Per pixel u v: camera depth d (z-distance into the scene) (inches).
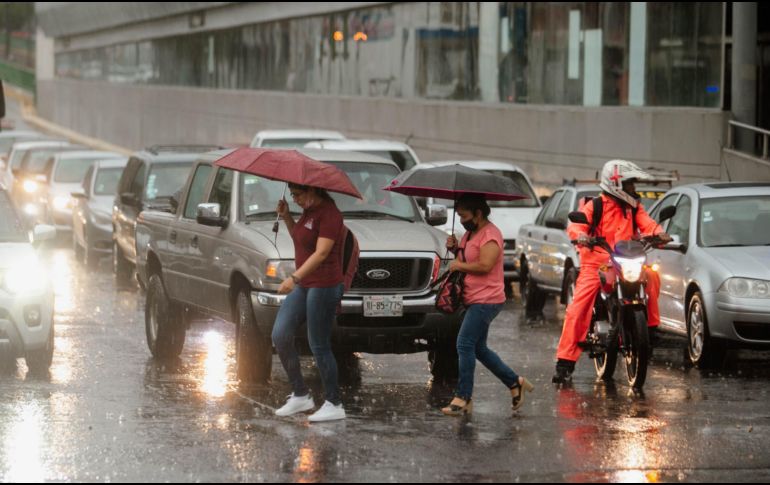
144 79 5403.5
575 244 966.4
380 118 3211.1
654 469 679.1
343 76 3494.1
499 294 828.0
